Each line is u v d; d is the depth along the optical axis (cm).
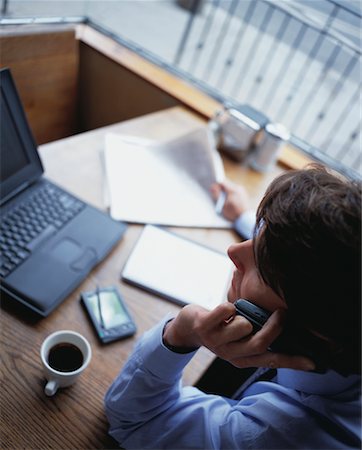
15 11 142
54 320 70
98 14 183
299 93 197
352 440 46
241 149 136
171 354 55
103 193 102
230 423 53
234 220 109
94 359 67
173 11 210
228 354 48
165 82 164
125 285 81
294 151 155
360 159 171
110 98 179
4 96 76
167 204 106
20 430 56
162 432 57
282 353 44
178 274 86
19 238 78
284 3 167
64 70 150
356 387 47
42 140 160
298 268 39
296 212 40
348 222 38
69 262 78
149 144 121
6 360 63
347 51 179
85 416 60
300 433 47
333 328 39
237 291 53
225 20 201
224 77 190
